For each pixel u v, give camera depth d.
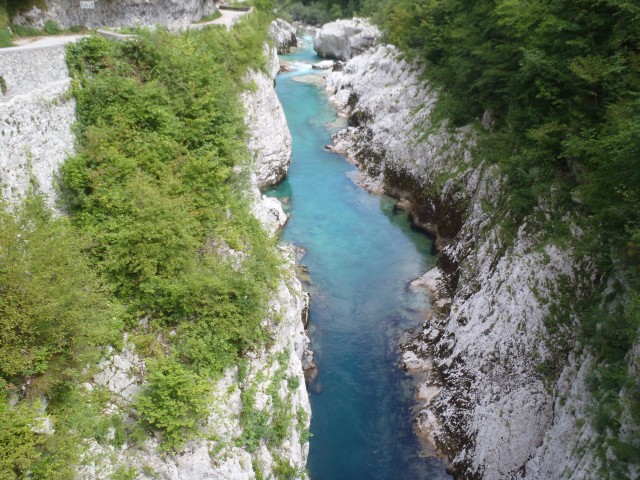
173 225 13.84
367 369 18.86
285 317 15.73
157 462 10.41
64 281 10.20
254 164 24.27
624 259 13.16
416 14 37.78
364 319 21.12
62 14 19.97
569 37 17.09
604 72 14.85
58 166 14.04
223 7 36.97
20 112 12.63
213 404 11.69
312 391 17.92
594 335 13.10
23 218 10.92
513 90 21.31
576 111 16.69
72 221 13.89
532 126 19.28
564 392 13.55
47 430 9.27
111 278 13.00
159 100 17.06
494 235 19.75
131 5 23.20
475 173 24.42
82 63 15.92
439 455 15.70
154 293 13.00
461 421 15.84
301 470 13.80
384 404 17.50
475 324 17.55
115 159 14.80
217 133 18.42
